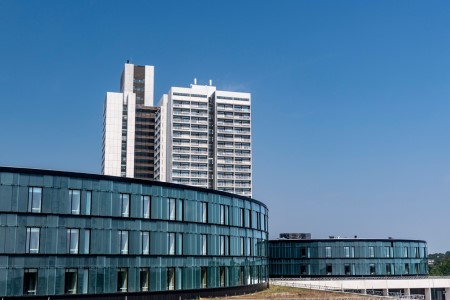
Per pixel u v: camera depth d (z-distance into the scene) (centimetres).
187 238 7494
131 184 6856
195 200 7738
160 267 7019
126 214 6756
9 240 5791
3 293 5678
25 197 5959
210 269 7844
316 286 11869
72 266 6166
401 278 13862
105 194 6575
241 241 8744
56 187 6181
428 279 13788
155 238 7019
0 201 5812
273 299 7794
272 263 14900
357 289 13125
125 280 6625
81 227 6306
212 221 8012
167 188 7306
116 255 6562
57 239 6094
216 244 8044
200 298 7456
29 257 5884
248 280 8900
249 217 9131
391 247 14875
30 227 5944
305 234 15738
